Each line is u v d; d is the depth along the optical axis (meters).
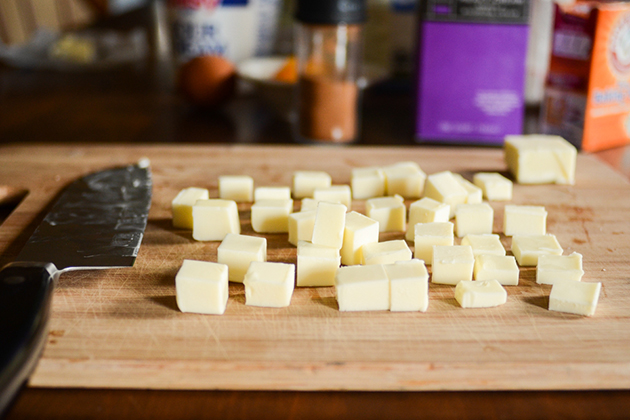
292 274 0.36
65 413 0.31
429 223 0.39
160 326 0.34
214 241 0.40
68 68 0.79
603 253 0.39
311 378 0.32
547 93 0.53
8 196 0.45
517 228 0.40
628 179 0.47
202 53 0.66
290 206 0.41
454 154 0.50
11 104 0.66
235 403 0.32
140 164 0.48
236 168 0.48
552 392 0.32
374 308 0.35
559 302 0.35
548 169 0.46
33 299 0.32
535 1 0.57
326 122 0.54
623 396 0.32
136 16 1.11
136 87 0.73
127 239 0.38
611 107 0.51
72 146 0.51
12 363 0.29
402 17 0.65
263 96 0.60
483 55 0.52
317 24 0.52
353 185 0.44
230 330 0.34
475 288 0.35
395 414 0.31
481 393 0.32
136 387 0.32
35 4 1.17
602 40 0.49
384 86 0.70
